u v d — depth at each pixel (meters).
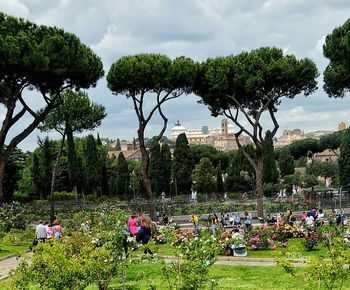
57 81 33.59
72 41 33.28
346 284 13.74
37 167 65.06
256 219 39.81
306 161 109.69
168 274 11.01
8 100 31.53
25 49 29.81
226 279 16.72
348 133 57.06
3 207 35.19
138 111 40.72
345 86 42.34
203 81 42.00
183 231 26.55
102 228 16.06
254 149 74.19
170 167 76.44
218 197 56.53
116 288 14.62
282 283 15.53
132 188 81.38
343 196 45.38
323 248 22.05
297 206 42.62
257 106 43.44
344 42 36.62
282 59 40.75
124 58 40.69
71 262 10.81
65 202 53.53
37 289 13.62
